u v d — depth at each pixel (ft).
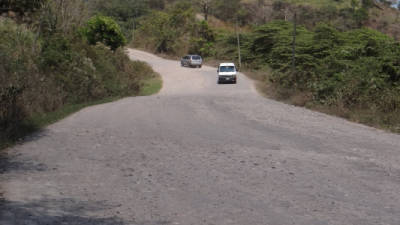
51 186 19.63
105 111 57.06
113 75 97.60
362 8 361.71
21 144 30.96
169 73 175.83
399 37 349.00
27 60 58.34
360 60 68.49
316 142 32.37
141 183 20.48
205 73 173.58
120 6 399.44
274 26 226.79
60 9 92.17
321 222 15.06
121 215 15.58
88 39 138.51
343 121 46.52
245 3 406.21
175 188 19.61
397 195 18.63
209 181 20.89
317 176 21.94
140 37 319.06
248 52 227.61
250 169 23.43
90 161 25.50
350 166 24.30
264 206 16.93
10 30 65.87
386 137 35.45
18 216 14.89
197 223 14.85
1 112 36.09
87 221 14.73
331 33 187.21
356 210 16.51
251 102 70.59
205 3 347.97
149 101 73.67
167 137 34.58
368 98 53.57
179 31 290.56
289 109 59.16
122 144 31.37
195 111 55.57
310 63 163.84
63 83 67.87
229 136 35.09
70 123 43.83
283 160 25.80
